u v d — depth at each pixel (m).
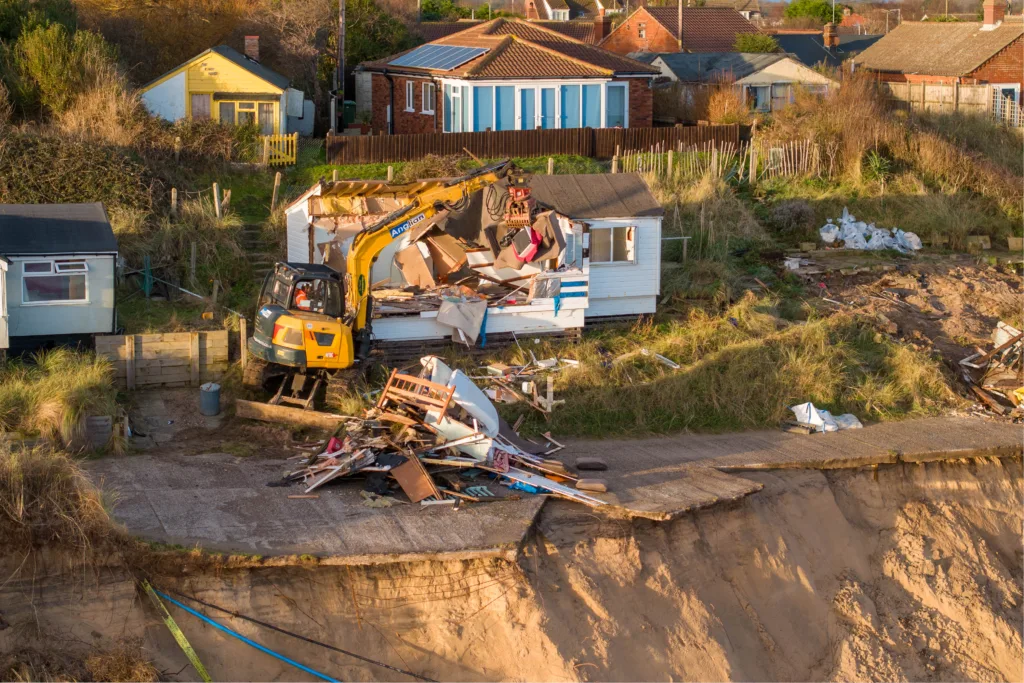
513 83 51.34
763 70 60.34
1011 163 52.84
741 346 32.41
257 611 20.12
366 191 34.09
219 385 28.81
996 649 25.41
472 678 20.59
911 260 42.78
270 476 24.17
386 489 23.38
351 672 20.27
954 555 27.03
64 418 25.00
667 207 43.03
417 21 83.75
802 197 47.00
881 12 160.62
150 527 20.72
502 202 31.39
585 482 24.02
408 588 20.97
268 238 39.09
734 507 24.70
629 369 31.05
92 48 47.00
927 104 59.75
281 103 49.94
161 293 35.47
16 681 18.94
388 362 31.02
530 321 32.38
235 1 58.62
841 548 26.11
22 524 19.84
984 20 66.19
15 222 30.53
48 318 29.72
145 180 39.66
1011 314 38.84
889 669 23.92
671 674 21.73
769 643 23.56
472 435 24.50
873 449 28.11
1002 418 31.62
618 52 79.88
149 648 19.69
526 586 21.23
